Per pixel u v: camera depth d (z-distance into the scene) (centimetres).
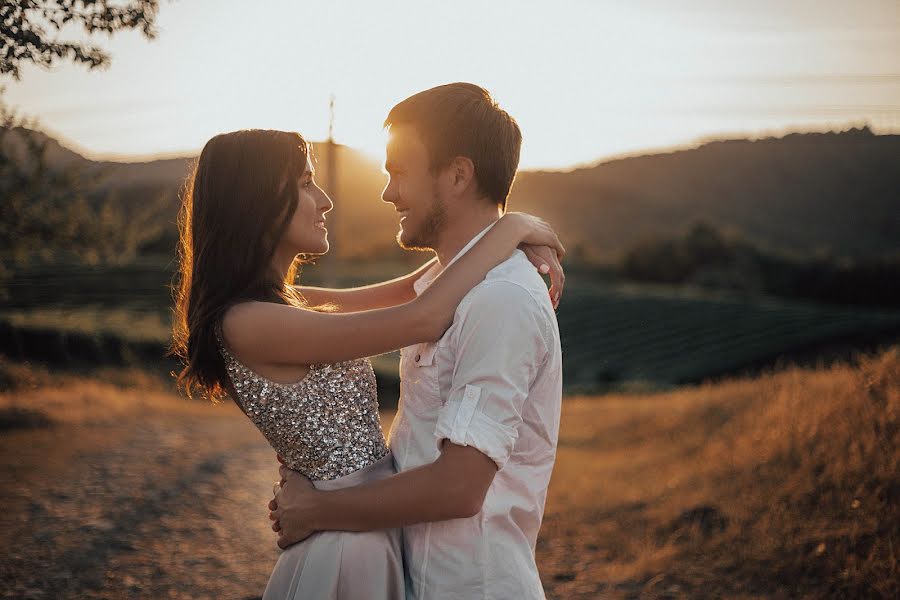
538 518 179
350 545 171
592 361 4088
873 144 11019
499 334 160
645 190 12144
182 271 207
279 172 186
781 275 6588
